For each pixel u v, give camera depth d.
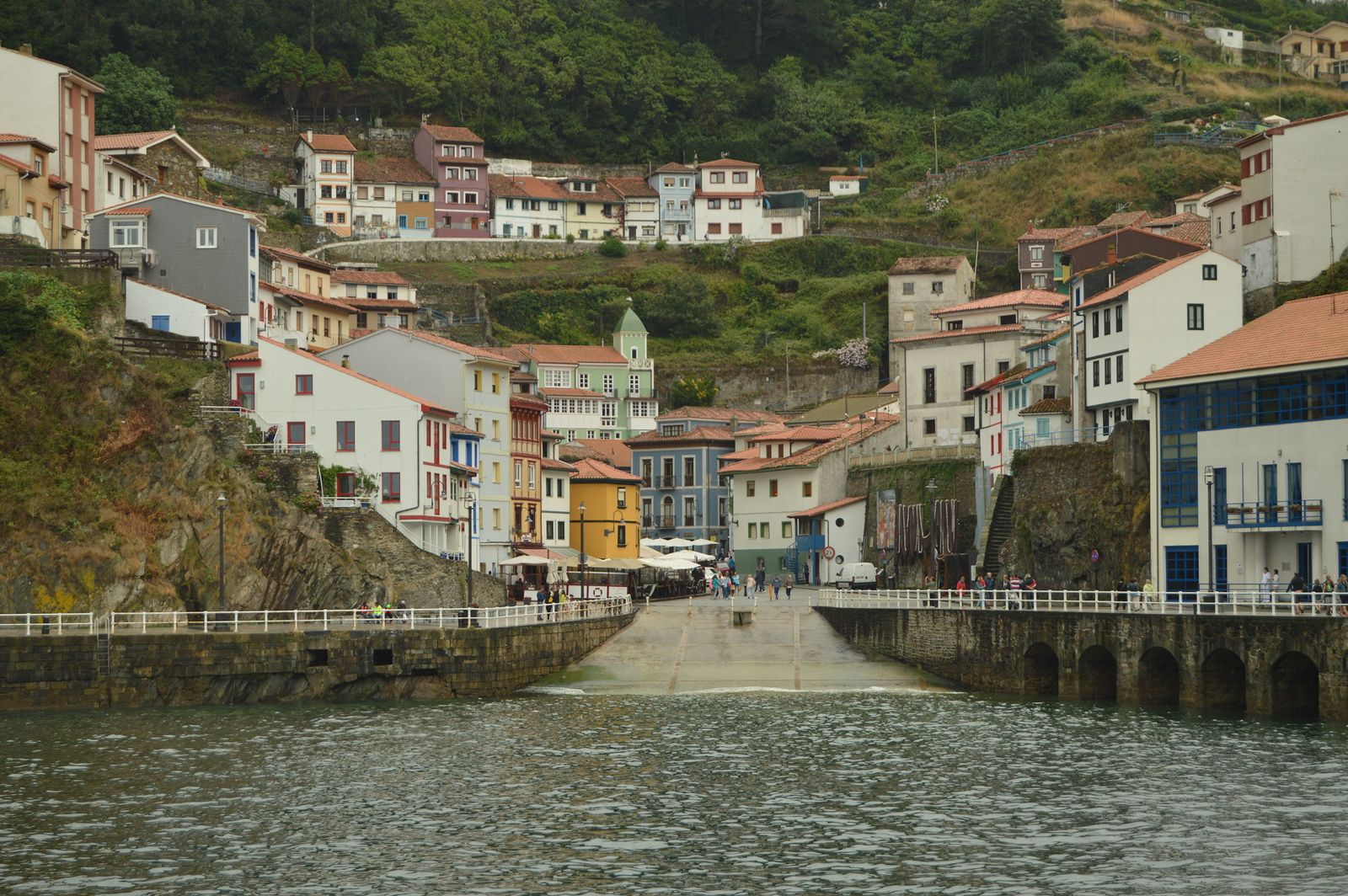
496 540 154.38
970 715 98.31
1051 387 148.88
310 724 95.06
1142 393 131.75
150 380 125.06
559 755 84.25
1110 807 69.50
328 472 132.88
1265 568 106.81
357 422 134.00
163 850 63.28
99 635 102.88
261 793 73.88
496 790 74.69
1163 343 132.75
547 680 115.94
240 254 146.25
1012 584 119.00
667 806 71.19
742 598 153.88
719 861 61.31
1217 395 110.25
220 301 145.88
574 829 66.81
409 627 109.56
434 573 126.56
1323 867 59.25
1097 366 138.62
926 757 82.62
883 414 193.12
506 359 157.88
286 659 106.00
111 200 165.62
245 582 119.25
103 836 65.50
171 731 92.00
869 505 173.88
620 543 180.00
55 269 132.50
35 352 123.81
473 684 109.44
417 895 56.97
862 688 114.19
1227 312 133.50
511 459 158.25
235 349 139.12
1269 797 70.44
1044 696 109.19
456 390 150.12
